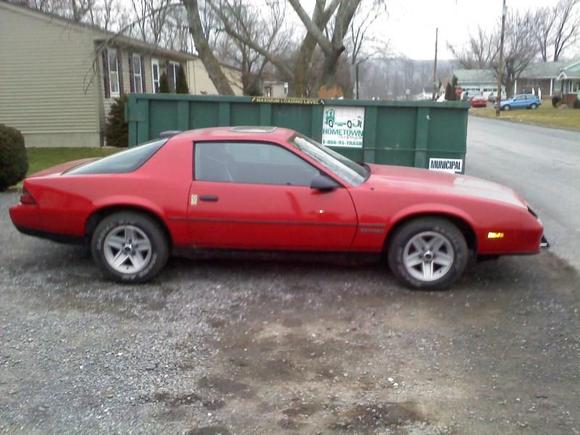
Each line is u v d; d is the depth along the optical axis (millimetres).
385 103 7820
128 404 3307
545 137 25500
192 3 15016
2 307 4730
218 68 15555
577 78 65562
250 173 5215
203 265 5852
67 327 4348
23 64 19188
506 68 69125
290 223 5109
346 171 5402
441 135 7836
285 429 3078
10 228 7316
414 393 3438
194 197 5148
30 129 19703
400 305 4840
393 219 5055
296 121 8062
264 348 4031
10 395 3393
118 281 5320
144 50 20516
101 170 5387
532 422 3129
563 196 10211
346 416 3199
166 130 8211
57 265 5859
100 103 19625
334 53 15609
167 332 4277
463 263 5105
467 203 5062
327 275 5582
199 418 3176
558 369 3717
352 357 3898
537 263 6016
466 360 3852
